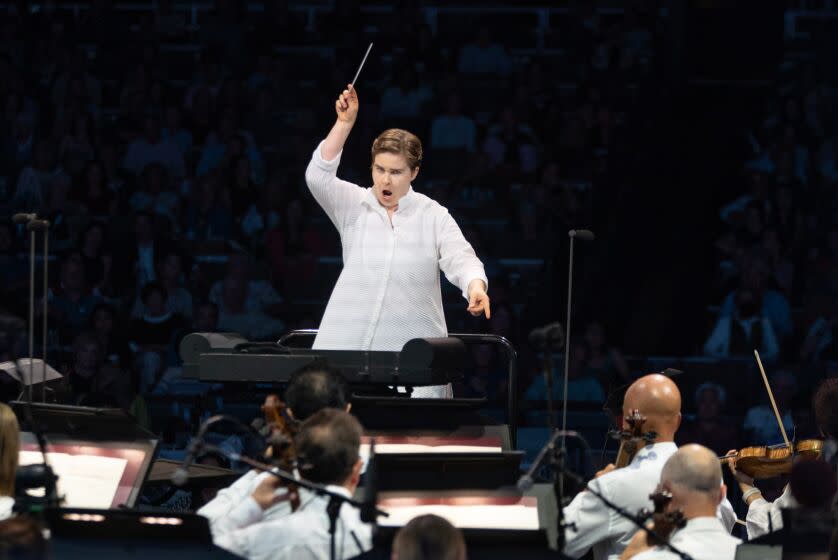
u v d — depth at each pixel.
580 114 29.77
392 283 11.52
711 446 20.92
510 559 7.70
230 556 7.45
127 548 7.44
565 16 33.47
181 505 13.68
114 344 22.78
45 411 9.73
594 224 27.47
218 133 29.20
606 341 26.41
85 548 7.42
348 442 8.09
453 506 8.76
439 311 11.76
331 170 11.81
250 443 15.30
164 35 32.69
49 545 7.28
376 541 7.75
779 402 21.06
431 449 9.95
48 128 29.91
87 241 25.16
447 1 33.59
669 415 9.70
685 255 26.98
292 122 30.47
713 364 23.70
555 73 32.19
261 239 26.89
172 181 28.27
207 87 30.62
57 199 27.45
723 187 27.66
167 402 21.44
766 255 25.67
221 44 31.78
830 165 28.66
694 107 26.78
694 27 26.22
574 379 22.84
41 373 11.42
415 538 7.08
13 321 8.68
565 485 9.82
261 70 31.41
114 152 28.41
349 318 11.53
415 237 11.63
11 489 9.09
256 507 8.34
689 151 26.98
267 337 24.52
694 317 26.80
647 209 27.14
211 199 27.33
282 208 27.52
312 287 26.42
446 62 31.50
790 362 24.91
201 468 11.20
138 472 9.46
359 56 31.69
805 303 25.98
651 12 31.36
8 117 29.20
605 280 26.97
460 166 28.83
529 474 7.85
